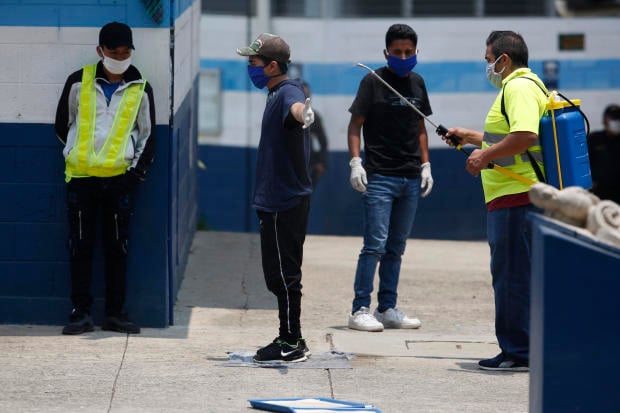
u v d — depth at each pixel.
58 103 17.16
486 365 15.96
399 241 18.73
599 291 11.09
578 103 15.16
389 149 18.12
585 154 15.12
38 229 17.64
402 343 17.64
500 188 15.45
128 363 15.80
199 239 25.53
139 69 17.31
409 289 22.14
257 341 17.34
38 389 14.45
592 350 11.13
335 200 28.89
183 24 20.17
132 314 17.81
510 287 15.62
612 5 29.12
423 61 28.70
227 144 29.62
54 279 17.73
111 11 17.22
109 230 17.09
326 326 18.88
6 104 17.38
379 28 28.56
